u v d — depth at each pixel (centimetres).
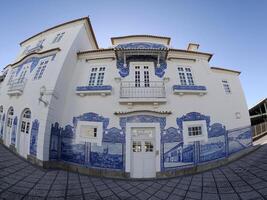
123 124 1006
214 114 1139
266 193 629
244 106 1401
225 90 1372
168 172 957
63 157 1019
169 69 1147
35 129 1008
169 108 1049
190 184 808
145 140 1010
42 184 736
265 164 953
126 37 1253
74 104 1080
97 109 1047
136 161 985
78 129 1035
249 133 1349
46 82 1053
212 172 967
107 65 1152
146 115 1015
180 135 1021
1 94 1498
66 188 726
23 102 1170
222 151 1118
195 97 1110
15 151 1134
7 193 618
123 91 1061
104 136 1001
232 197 638
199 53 1222
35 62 1235
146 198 672
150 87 1061
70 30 1285
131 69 1134
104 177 927
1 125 1377
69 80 1127
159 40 1266
